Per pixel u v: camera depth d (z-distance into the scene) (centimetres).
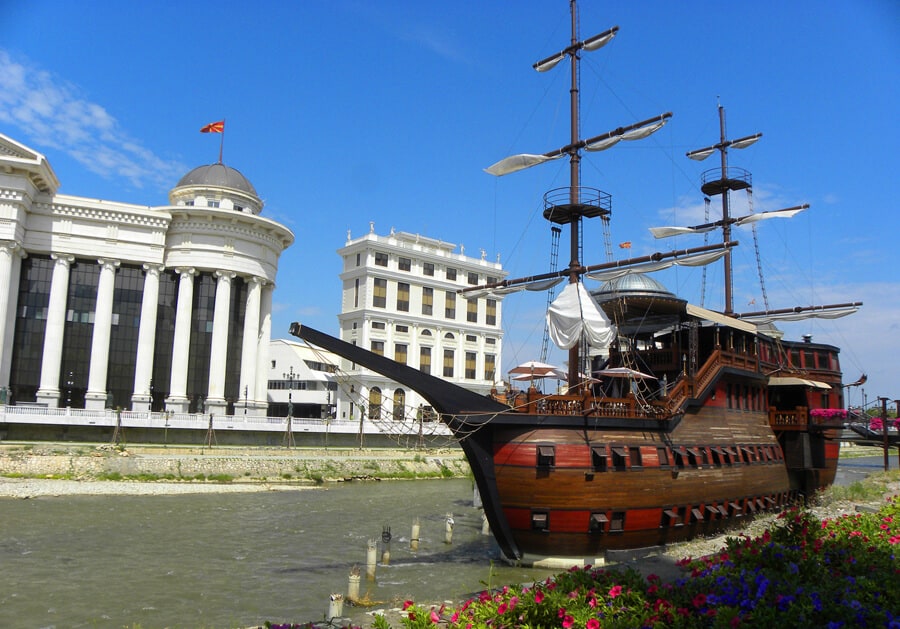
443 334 9844
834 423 4591
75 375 7206
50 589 2405
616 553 2728
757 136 5556
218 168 8481
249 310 7819
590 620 1090
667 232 5009
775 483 3897
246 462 5941
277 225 8012
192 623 2053
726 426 3566
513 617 1160
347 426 7556
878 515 2181
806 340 5169
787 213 5369
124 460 5488
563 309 3250
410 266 9644
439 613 1243
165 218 7481
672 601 1183
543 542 2694
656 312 3756
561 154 3653
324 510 4484
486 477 2680
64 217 7112
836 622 1023
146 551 3064
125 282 7512
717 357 3497
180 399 7319
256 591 2441
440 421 2780
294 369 10206
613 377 3750
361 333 9106
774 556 1441
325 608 2225
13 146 6838
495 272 10594
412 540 3275
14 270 6831
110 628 2000
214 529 3666
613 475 2716
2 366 6612
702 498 3125
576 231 3488
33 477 5050
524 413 2664
